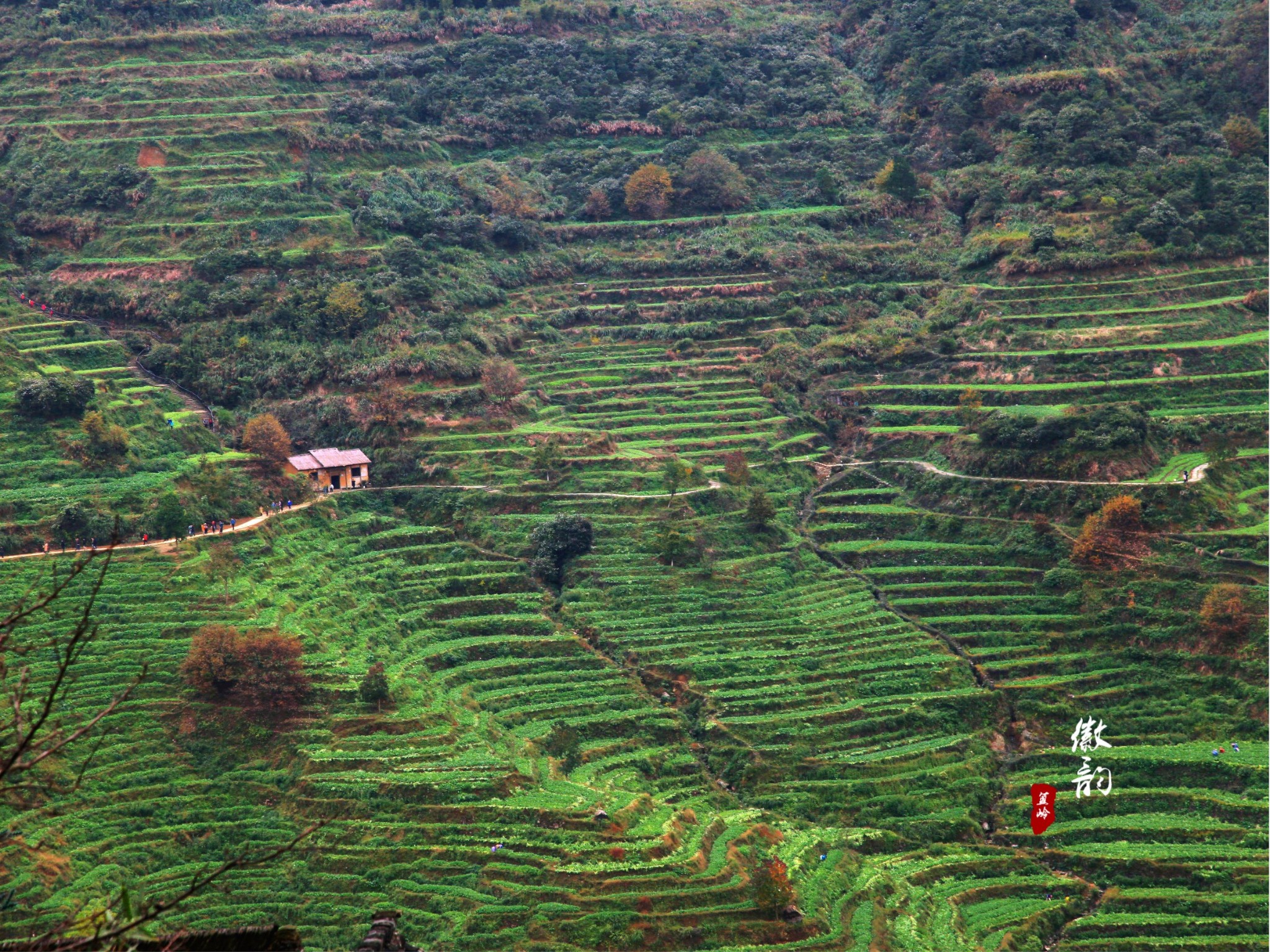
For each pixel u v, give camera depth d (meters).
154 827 100.31
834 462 168.25
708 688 125.69
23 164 193.25
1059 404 165.12
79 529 128.62
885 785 114.81
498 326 180.12
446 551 144.25
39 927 84.31
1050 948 98.19
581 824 100.75
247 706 111.81
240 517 140.75
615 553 144.00
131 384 159.88
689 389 177.25
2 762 25.78
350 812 102.31
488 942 88.94
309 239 182.88
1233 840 107.88
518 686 124.44
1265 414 161.38
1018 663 131.12
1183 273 186.38
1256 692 121.88
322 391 163.50
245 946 36.31
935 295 195.12
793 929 91.06
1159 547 138.88
